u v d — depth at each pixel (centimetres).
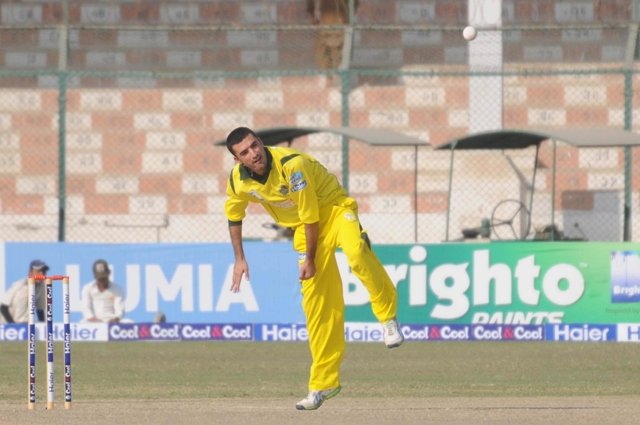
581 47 7938
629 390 4841
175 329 6575
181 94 8244
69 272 6575
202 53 8112
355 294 6575
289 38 8050
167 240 8012
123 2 8150
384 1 7888
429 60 7994
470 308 6475
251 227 7875
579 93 8156
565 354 6141
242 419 3538
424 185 8119
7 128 8288
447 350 6322
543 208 7975
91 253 6575
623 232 7200
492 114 7831
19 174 8269
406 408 3919
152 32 8081
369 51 7981
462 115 8175
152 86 8244
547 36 7938
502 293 6462
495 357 6050
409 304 6494
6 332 6631
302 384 5094
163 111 8238
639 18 7619
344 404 4100
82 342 6594
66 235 7981
